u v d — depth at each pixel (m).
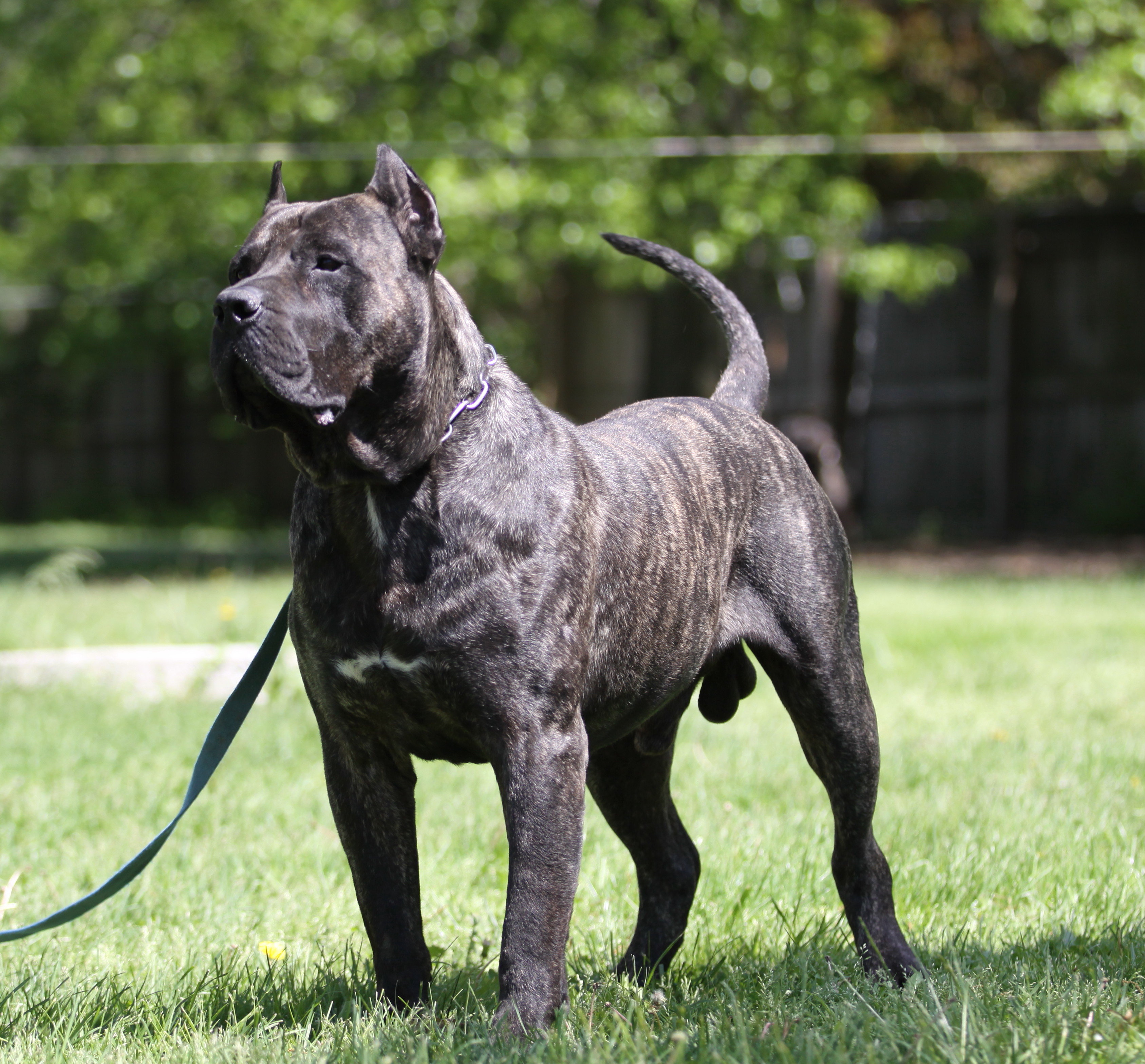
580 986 4.59
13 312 29.41
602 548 4.22
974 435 22.00
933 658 11.22
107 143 17.83
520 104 16.45
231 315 3.65
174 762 7.98
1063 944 4.88
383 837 4.24
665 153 16.56
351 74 16.62
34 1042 4.03
